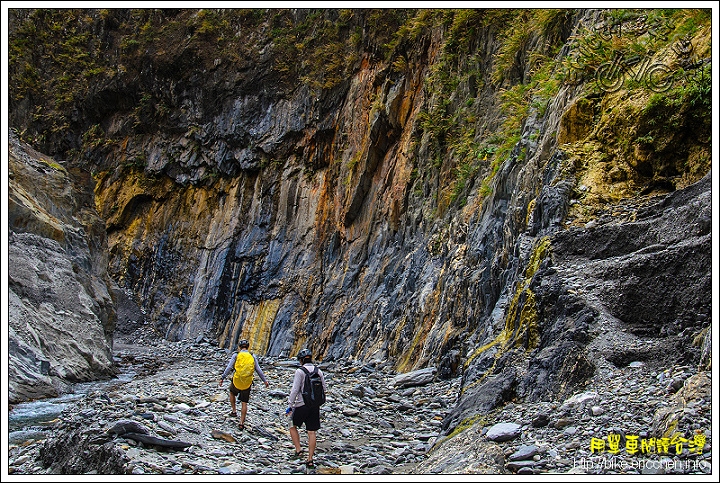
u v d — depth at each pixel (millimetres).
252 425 8711
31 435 9203
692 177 9773
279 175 28641
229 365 8797
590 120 11883
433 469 6406
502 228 13469
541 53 16406
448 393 11383
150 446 7051
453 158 19078
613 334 7418
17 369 12625
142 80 34469
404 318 16906
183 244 31266
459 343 13062
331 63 27500
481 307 12844
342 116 26656
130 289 32156
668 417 5711
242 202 29781
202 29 32812
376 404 11305
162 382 12289
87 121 36750
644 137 10523
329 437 8781
